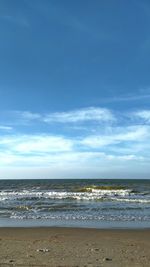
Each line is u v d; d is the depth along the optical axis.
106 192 43.19
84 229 15.82
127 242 12.46
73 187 64.50
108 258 9.09
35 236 14.00
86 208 25.97
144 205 28.20
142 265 8.20
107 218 19.91
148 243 12.23
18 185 81.50
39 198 36.56
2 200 34.81
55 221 18.81
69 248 10.81
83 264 8.25
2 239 13.12
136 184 80.56
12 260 8.63
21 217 20.66
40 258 8.97
